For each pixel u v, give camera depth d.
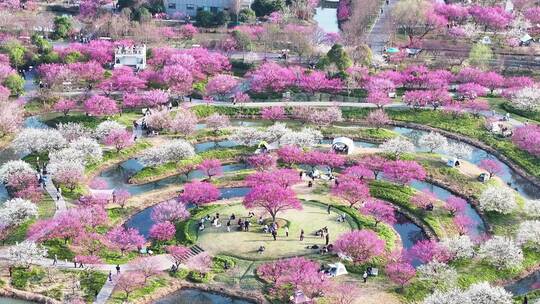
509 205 199.00
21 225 185.25
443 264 165.88
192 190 199.62
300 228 188.00
